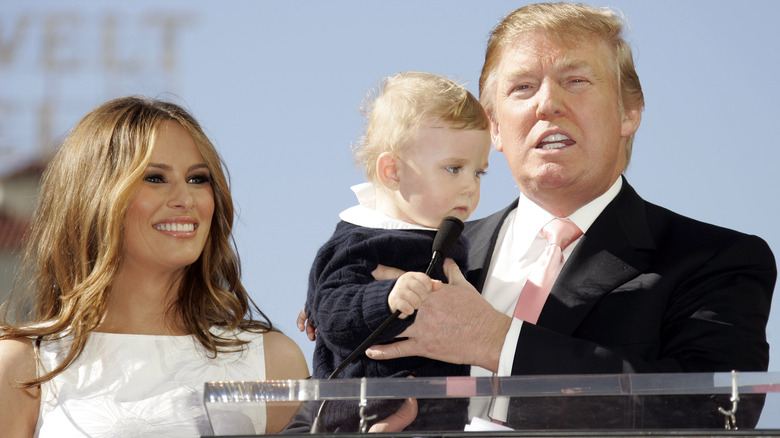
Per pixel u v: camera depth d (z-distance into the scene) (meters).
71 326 4.02
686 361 3.96
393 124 4.33
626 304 4.20
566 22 4.46
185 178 4.11
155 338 4.17
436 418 2.41
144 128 4.09
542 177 4.39
